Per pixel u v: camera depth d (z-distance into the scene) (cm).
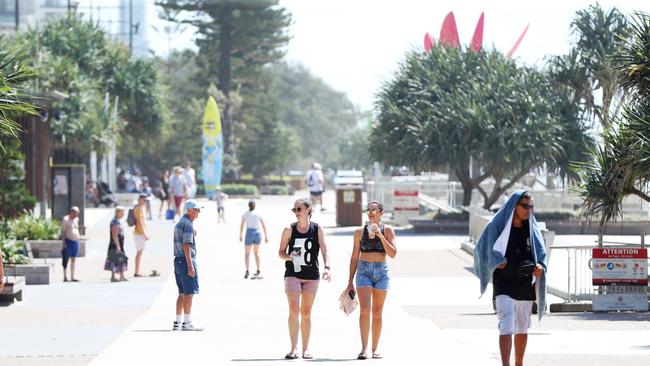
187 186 13788
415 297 6153
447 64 12431
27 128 9825
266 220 13000
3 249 7050
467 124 11750
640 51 5812
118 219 7138
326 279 3981
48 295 6303
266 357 3966
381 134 12331
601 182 5869
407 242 10288
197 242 9881
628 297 5528
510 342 3234
